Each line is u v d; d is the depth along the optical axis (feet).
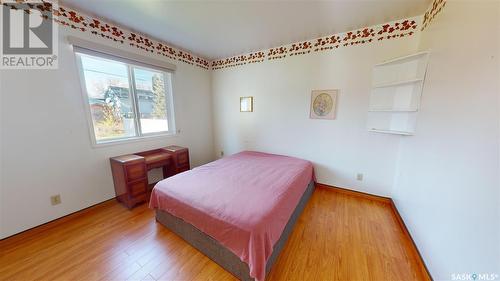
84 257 4.82
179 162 9.32
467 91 3.44
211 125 12.69
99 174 7.23
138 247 5.18
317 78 8.44
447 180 3.83
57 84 5.94
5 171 5.19
